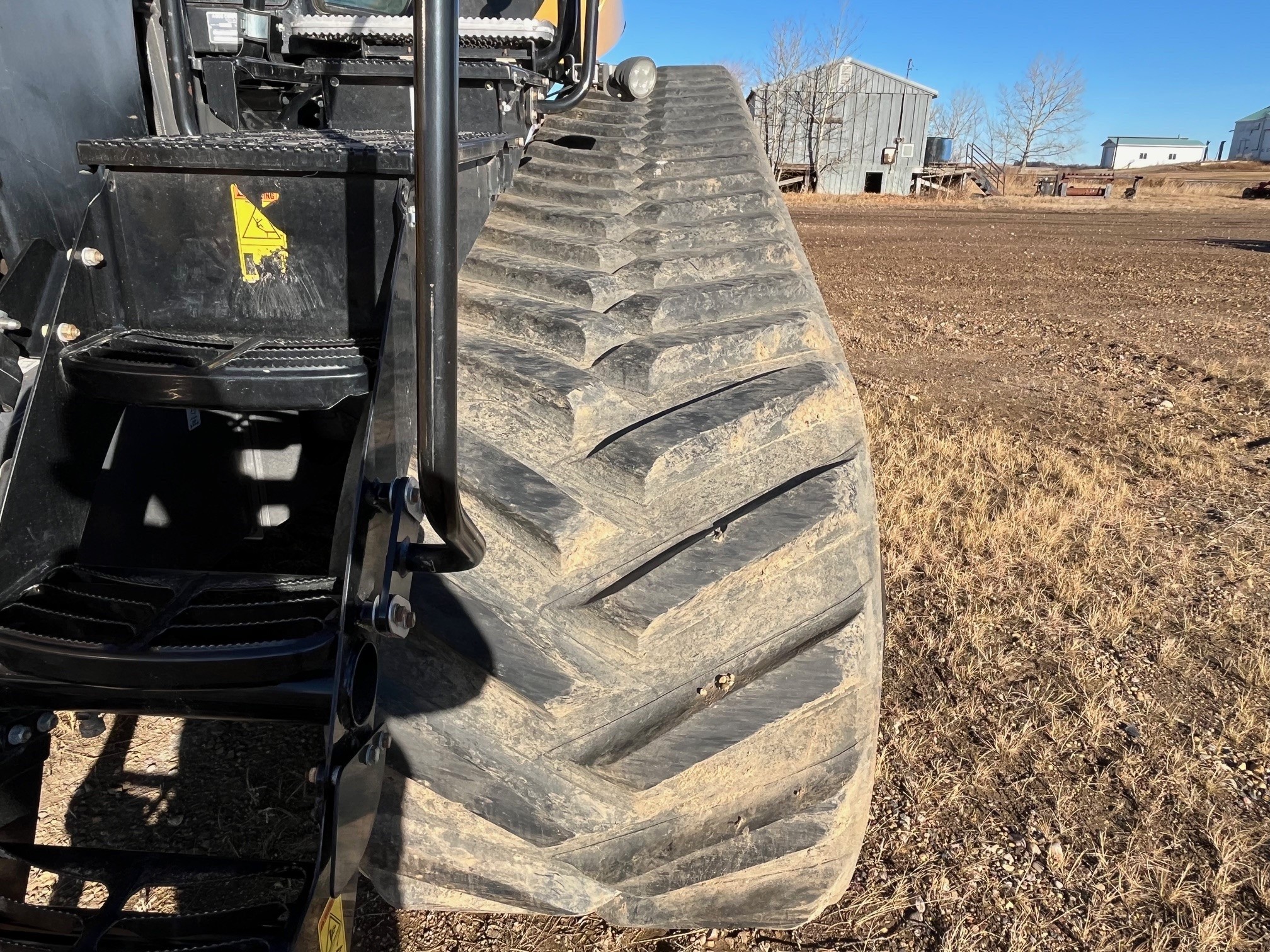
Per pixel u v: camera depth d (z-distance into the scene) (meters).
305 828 2.25
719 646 1.49
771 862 1.53
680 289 1.91
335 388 1.28
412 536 1.24
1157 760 2.55
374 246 1.35
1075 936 2.00
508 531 1.49
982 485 4.39
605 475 1.55
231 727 2.62
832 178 37.81
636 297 1.86
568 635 1.44
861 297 10.55
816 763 1.52
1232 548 3.87
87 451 1.40
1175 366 7.05
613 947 1.96
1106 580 3.55
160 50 1.83
